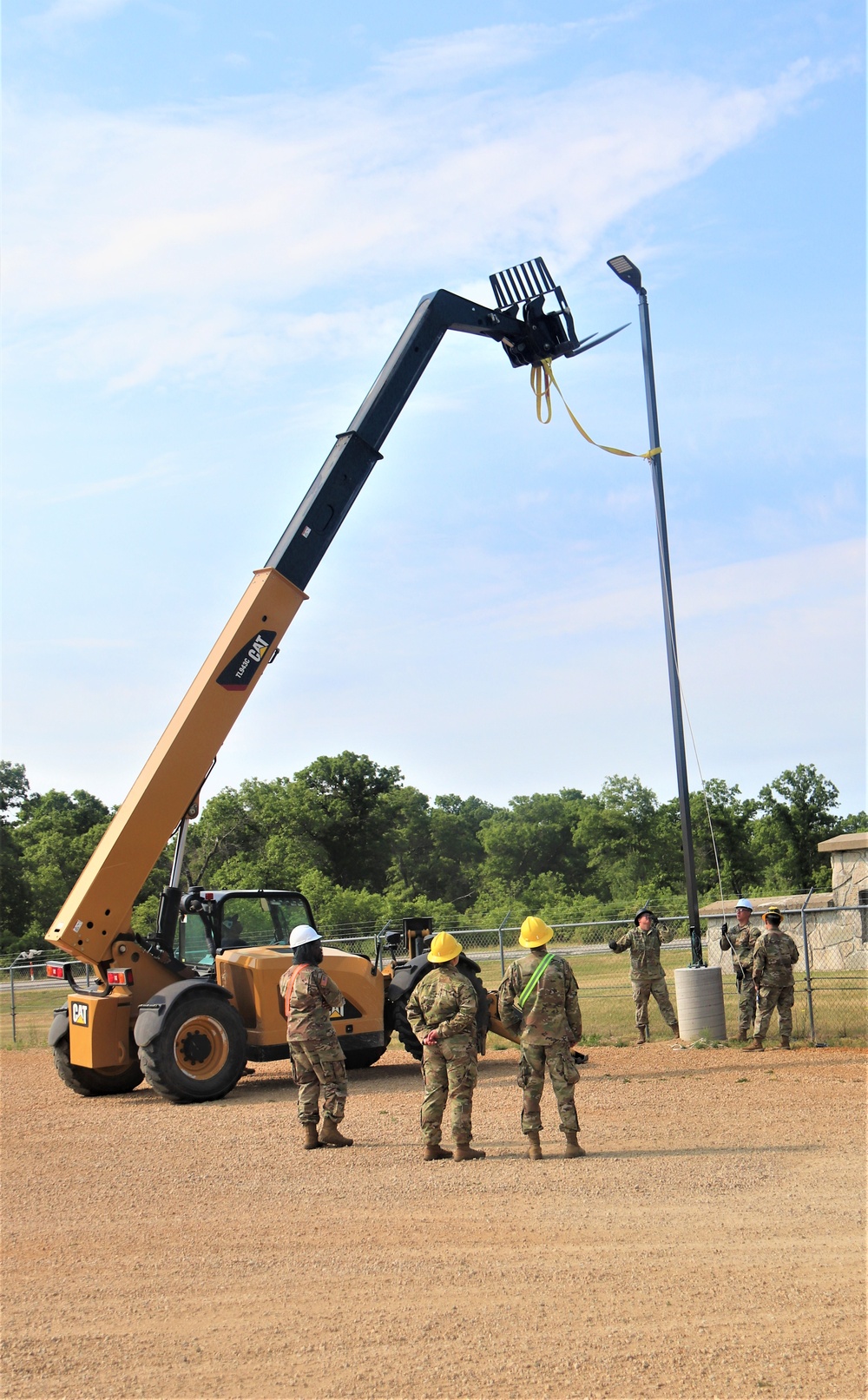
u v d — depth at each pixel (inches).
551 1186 300.0
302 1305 218.4
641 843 3481.8
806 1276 223.8
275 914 560.4
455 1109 338.3
